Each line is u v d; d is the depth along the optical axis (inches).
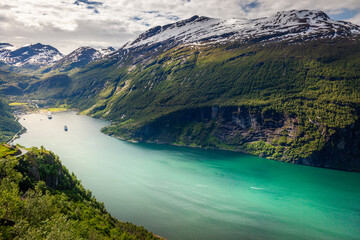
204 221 6058.1
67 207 4261.8
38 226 2768.2
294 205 6929.1
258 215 6392.7
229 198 7234.3
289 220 6205.7
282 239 5502.0
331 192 7819.9
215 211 6505.9
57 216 2970.0
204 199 7121.1
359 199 7377.0
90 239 3371.1
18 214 2770.7
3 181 3228.3
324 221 6195.9
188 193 7445.9
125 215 6151.6
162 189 7642.7
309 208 6786.4
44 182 4495.6
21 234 2443.4
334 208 6815.9
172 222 5964.6
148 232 5191.9
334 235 5689.0
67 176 5969.5
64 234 2503.7
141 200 6914.4
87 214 4485.7
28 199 3034.0
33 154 5236.2
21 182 4067.4
